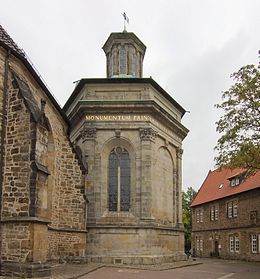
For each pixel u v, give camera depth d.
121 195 30.97
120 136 31.19
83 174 27.05
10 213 17.88
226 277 23.11
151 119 31.44
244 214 46.41
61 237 25.81
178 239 34.50
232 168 28.28
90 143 31.00
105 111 31.38
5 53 19.20
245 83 28.55
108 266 26.28
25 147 18.22
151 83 32.28
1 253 17.58
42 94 23.59
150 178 30.44
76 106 32.09
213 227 55.12
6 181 18.19
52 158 25.23
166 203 33.28
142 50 37.84
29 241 17.39
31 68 20.95
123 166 31.33
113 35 36.53
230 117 28.78
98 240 29.45
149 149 30.83
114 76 36.06
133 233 29.55
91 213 29.88
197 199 62.59
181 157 36.81
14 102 18.78
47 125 19.19
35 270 17.20
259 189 43.31
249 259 44.28
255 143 27.59
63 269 22.08
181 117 39.12
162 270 25.22
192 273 24.48
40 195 18.08
